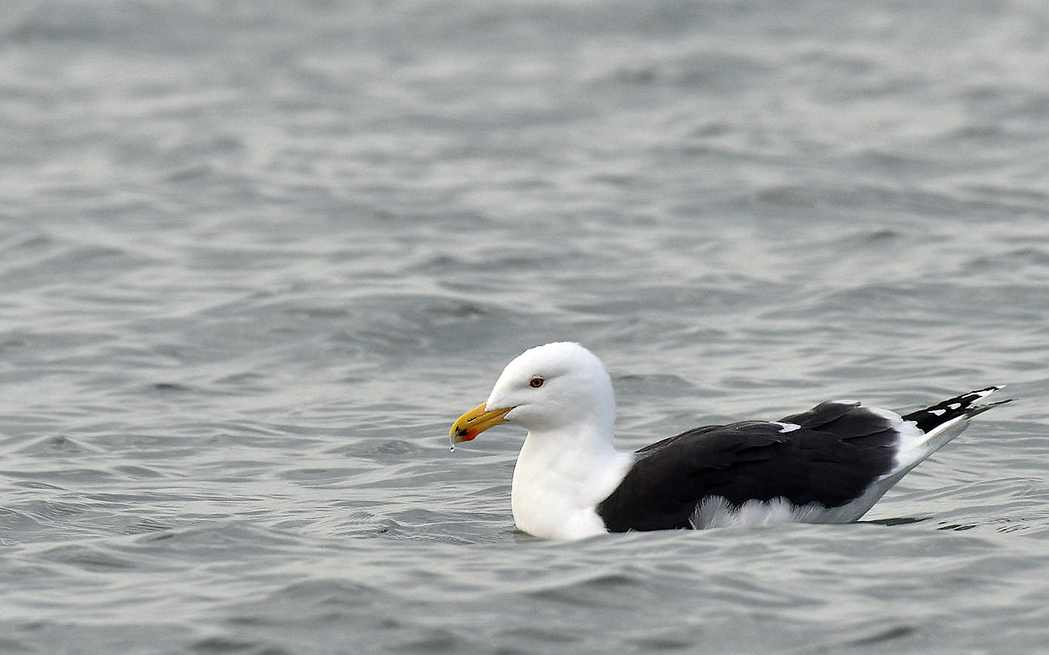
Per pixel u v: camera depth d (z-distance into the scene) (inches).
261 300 784.9
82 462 556.7
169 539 443.2
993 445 553.0
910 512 472.4
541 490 463.5
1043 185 1016.2
